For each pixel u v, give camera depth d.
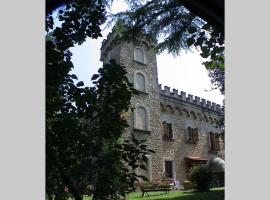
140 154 4.64
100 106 4.54
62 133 4.17
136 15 6.01
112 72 4.62
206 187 19.02
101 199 4.32
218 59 5.84
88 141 4.25
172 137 31.06
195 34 5.61
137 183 5.25
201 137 33.66
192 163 30.97
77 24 4.97
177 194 17.91
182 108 33.03
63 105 4.36
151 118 27.48
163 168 26.80
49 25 4.85
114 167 4.37
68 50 4.82
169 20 5.91
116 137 4.52
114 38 7.10
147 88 28.12
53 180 4.38
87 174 4.35
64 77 4.46
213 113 35.69
